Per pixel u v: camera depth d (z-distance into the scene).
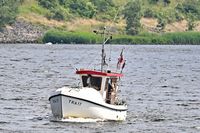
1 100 142.75
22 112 125.06
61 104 110.06
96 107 111.25
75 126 108.62
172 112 132.75
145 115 126.88
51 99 111.62
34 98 147.38
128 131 107.75
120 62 123.25
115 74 115.50
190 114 130.50
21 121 114.19
